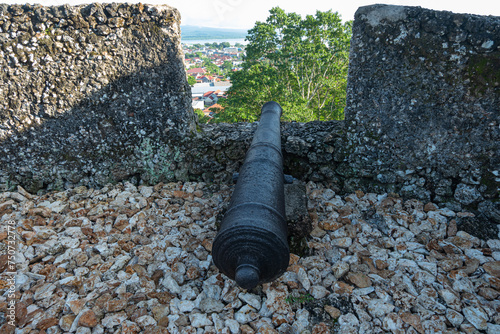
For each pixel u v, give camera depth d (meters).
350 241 3.30
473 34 3.17
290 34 15.69
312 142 4.25
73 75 3.96
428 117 3.63
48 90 3.98
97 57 3.92
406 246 3.28
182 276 3.02
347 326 2.49
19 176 4.35
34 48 3.80
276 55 16.30
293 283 2.85
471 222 3.52
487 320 2.49
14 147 4.21
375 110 3.85
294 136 4.36
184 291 2.84
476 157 3.54
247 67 16.45
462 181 3.68
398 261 3.08
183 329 2.49
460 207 3.73
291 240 3.16
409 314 2.54
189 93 4.39
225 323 2.53
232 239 2.17
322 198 4.10
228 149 4.42
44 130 4.17
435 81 3.47
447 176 3.74
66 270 3.11
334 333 2.47
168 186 4.48
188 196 4.25
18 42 3.77
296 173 4.43
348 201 4.03
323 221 3.58
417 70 3.51
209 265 3.12
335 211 3.80
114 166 4.44
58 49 3.84
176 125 4.32
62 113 4.11
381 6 3.45
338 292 2.78
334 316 2.57
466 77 3.34
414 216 3.70
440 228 3.48
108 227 3.64
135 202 4.13
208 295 2.80
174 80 4.11
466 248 3.22
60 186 4.46
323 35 15.57
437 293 2.74
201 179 4.62
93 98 4.09
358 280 2.87
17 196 4.24
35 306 2.70
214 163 4.51
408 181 3.96
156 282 3.00
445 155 3.68
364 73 3.77
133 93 4.13
